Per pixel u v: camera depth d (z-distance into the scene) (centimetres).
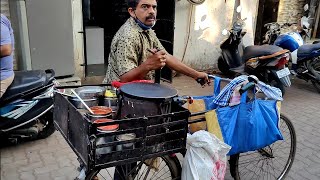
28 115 348
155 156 185
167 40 615
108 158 171
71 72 523
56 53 501
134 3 220
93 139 163
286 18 862
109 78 242
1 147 370
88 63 683
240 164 338
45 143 383
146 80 223
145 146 179
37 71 364
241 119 234
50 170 330
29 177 317
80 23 551
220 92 241
